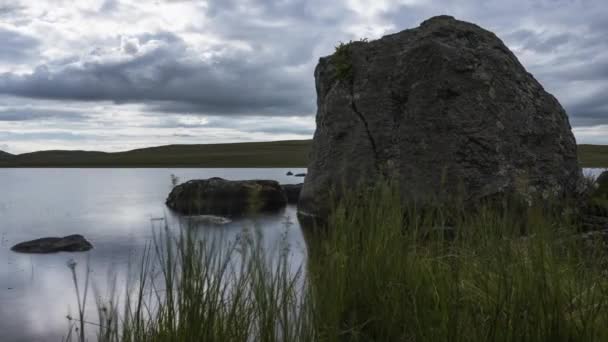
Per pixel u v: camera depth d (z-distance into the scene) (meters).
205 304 3.35
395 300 3.70
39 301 5.91
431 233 4.36
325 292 3.74
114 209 16.59
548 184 9.94
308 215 13.35
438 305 3.60
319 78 14.41
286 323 3.43
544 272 3.24
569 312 3.33
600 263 4.16
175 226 11.24
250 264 3.69
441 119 10.62
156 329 3.40
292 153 107.00
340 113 12.71
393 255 4.01
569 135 10.99
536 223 4.08
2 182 36.03
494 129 10.23
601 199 9.87
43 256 8.52
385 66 12.20
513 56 11.74
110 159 115.38
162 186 30.59
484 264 3.86
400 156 11.17
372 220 4.30
